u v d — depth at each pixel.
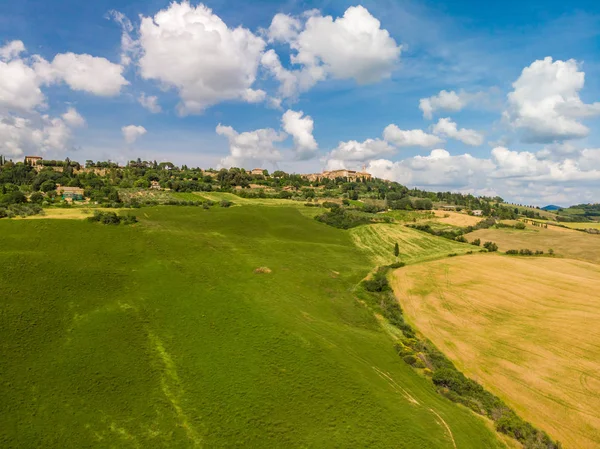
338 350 49.84
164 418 36.22
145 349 46.56
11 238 76.12
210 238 100.81
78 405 36.84
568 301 72.44
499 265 97.88
